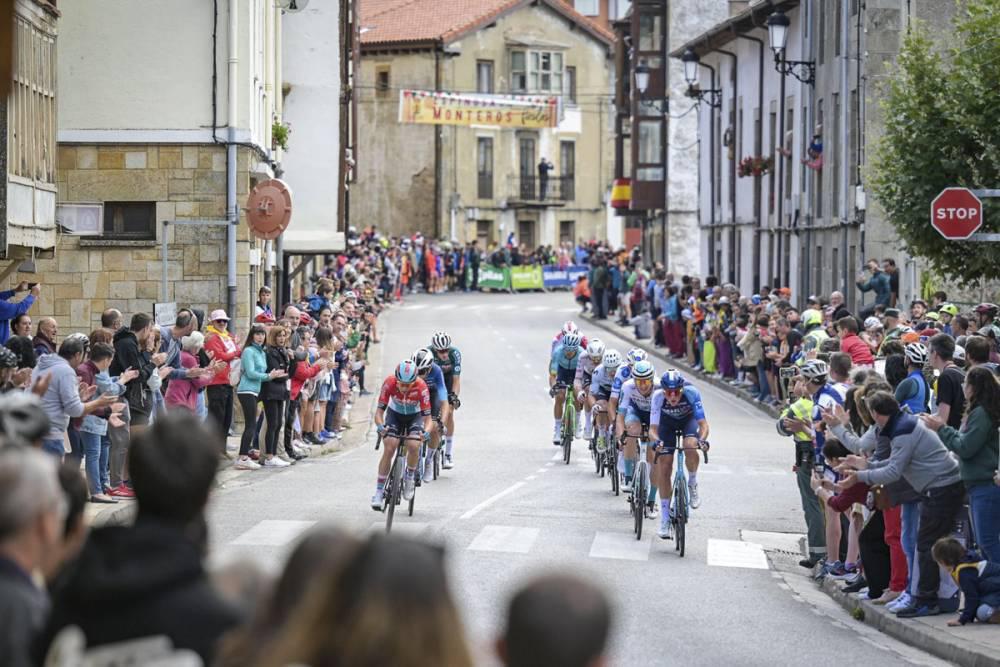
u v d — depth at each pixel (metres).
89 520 36.78
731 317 86.12
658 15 144.12
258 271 72.19
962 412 36.50
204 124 63.16
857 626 31.98
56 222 58.12
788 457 59.84
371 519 42.22
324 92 89.56
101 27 62.97
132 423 42.47
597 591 9.48
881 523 33.72
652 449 41.12
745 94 119.31
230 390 51.91
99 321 62.97
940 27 81.31
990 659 26.77
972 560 31.23
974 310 53.31
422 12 197.00
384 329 121.94
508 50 196.50
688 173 145.00
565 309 148.25
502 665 9.64
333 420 64.50
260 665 9.76
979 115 55.47
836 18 92.38
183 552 11.47
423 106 172.88
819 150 93.12
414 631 9.36
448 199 192.62
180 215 63.28
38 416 17.47
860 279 73.88
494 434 66.88
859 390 34.44
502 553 37.88
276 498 46.03
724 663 26.59
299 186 89.38
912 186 56.62
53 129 51.19
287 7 74.31
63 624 11.30
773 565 39.16
